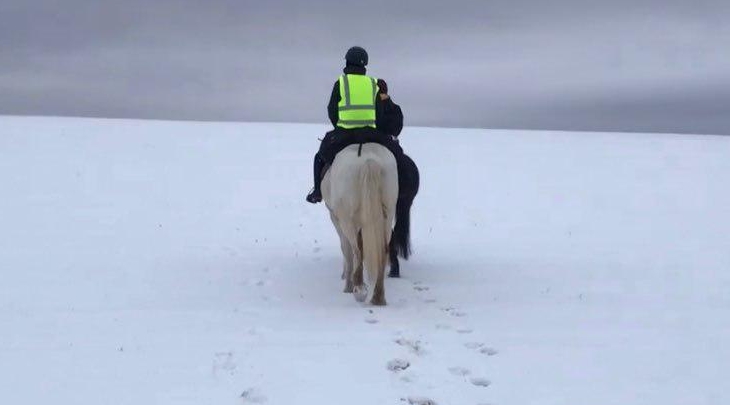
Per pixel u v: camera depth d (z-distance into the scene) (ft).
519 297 26.43
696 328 23.02
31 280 28.07
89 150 65.16
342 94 25.84
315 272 30.17
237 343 20.99
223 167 59.57
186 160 62.28
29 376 18.52
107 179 53.06
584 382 18.44
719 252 35.29
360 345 20.81
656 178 59.82
